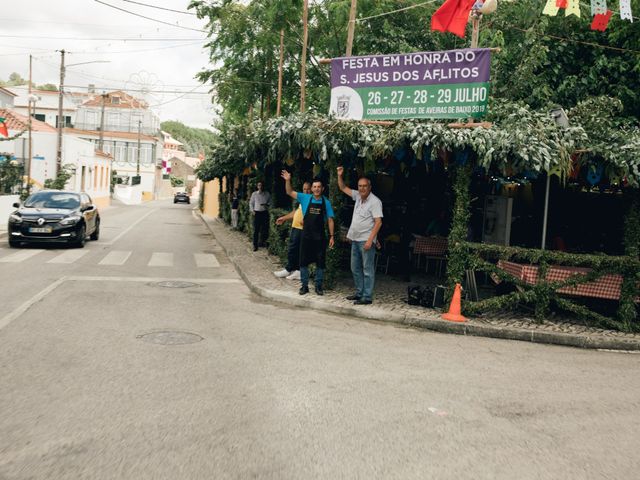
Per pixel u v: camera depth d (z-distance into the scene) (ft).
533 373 20.52
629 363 23.34
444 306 29.27
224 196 107.65
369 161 31.96
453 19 31.27
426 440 13.76
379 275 42.93
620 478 12.30
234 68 83.76
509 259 32.50
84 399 15.38
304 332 24.76
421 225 47.39
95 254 49.55
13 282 33.65
